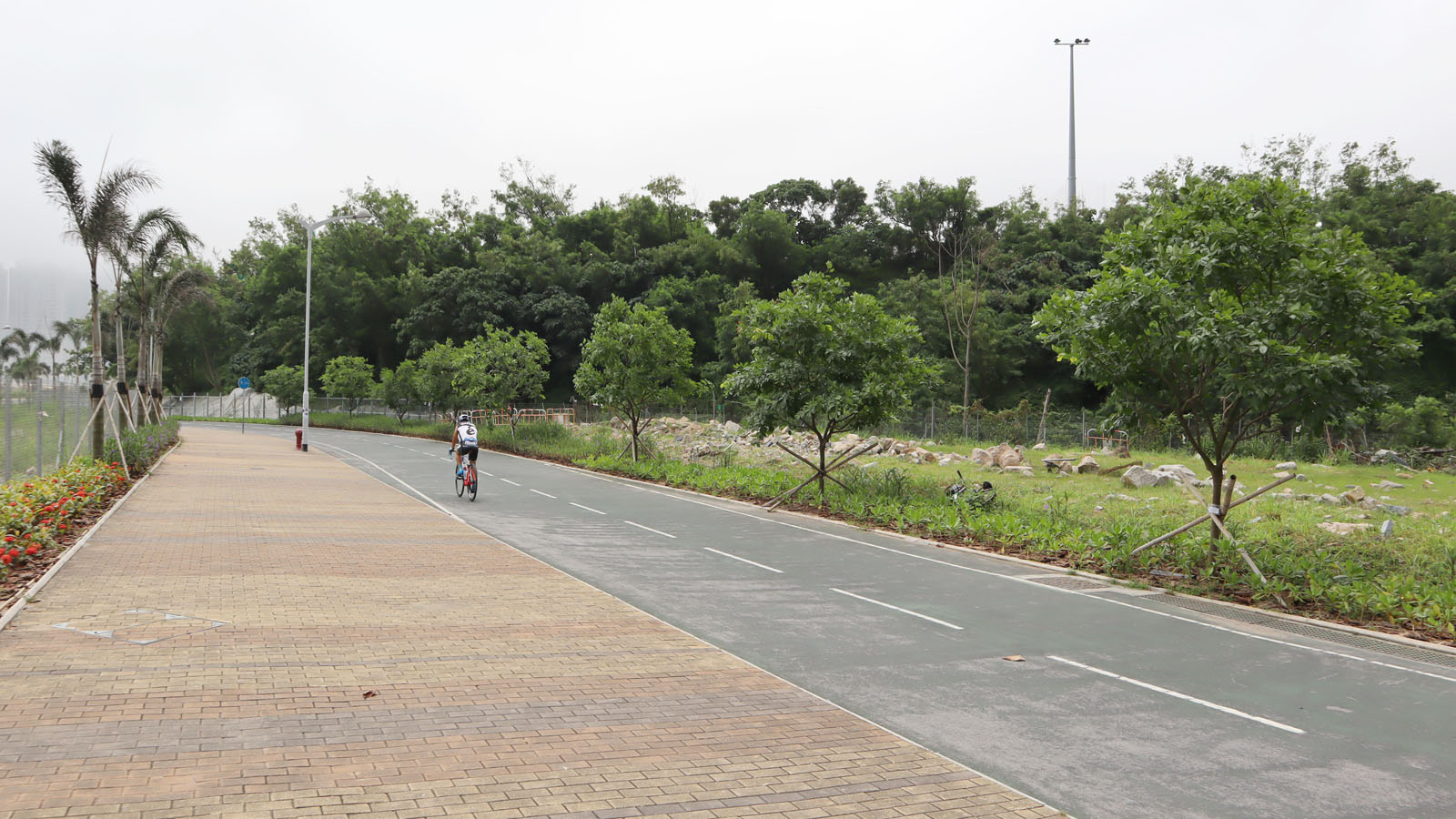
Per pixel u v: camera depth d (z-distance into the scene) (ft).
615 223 313.94
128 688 20.20
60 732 17.37
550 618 29.71
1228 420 40.91
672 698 21.80
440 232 298.35
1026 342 219.41
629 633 28.12
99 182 62.49
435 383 159.53
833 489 66.85
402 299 261.24
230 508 53.83
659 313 96.22
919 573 40.47
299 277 271.08
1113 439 131.44
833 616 31.73
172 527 44.86
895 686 23.56
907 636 29.09
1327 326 38.40
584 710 20.54
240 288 314.35
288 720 18.74
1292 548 42.93
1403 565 41.37
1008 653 27.22
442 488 74.64
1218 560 40.32
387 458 108.88
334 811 14.52
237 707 19.35
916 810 15.76
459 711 19.99
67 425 67.31
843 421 65.98
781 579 38.52
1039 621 31.73
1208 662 26.61
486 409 148.87
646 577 38.09
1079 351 43.34
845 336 64.08
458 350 163.22
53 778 15.20
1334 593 34.37
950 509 55.31
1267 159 228.22
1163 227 43.06
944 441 141.69
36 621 25.64
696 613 31.55
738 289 240.53
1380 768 18.39
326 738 17.84
